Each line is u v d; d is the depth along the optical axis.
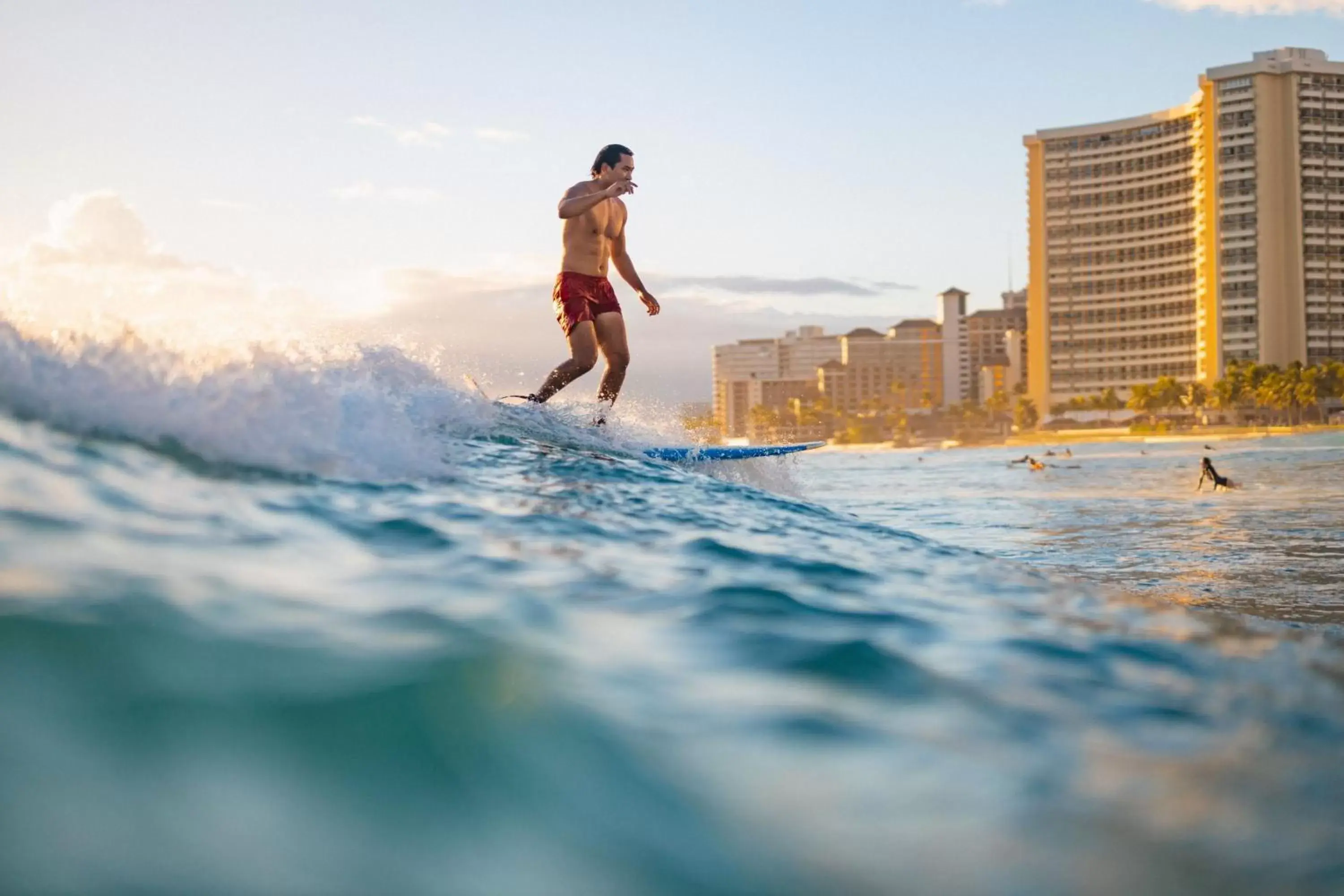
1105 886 1.11
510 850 1.06
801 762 1.35
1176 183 142.25
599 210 7.46
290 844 1.00
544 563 2.41
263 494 2.63
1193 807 1.34
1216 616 2.69
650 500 3.95
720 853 1.10
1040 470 34.41
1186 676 2.02
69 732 1.11
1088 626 2.42
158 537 1.96
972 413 177.88
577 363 7.34
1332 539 8.88
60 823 0.96
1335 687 2.01
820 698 1.62
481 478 3.78
